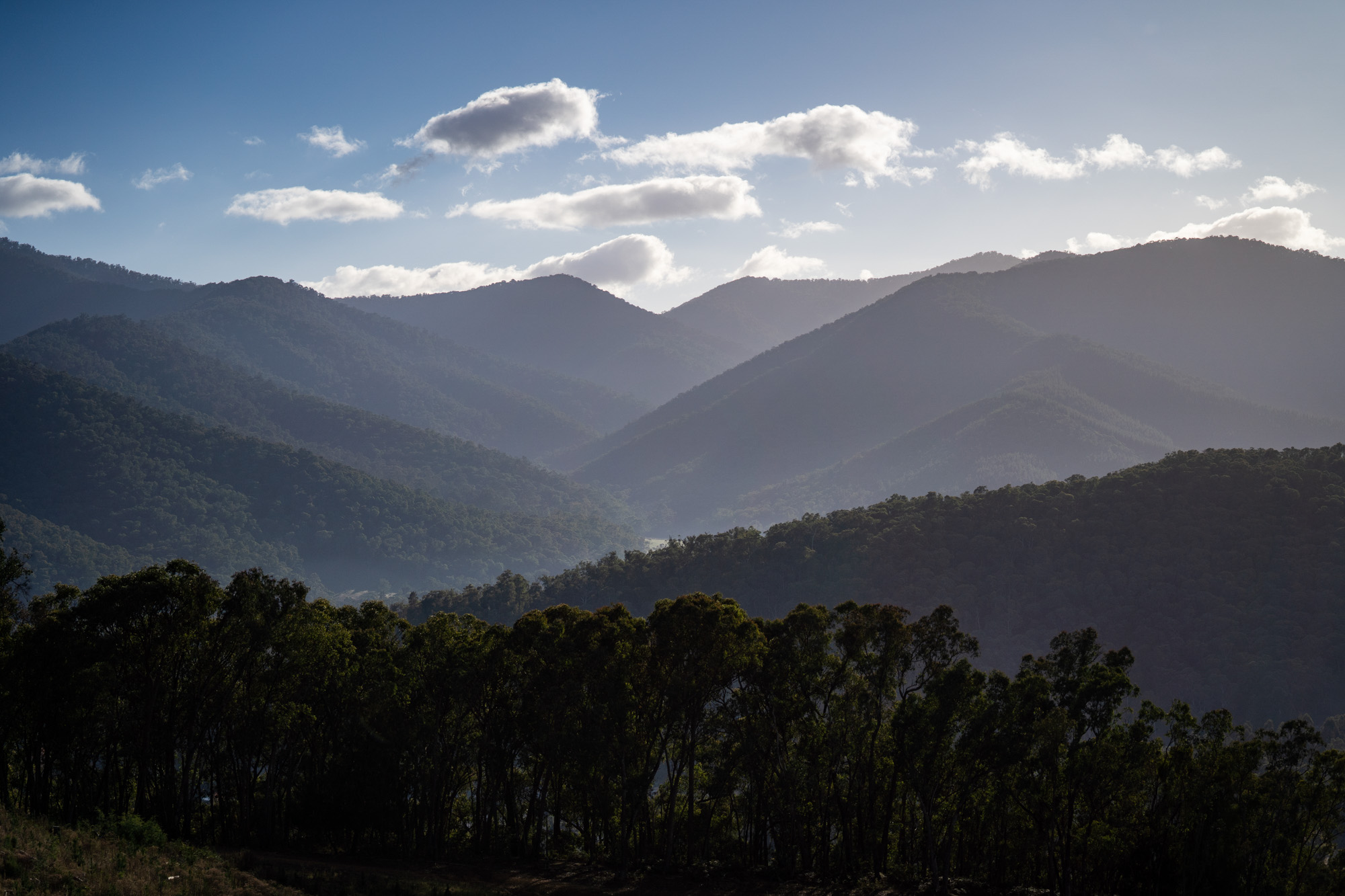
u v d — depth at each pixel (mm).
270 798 48188
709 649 44156
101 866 27547
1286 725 44250
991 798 44781
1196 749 45906
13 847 26688
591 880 43781
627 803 45406
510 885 41750
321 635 47438
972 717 42406
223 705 46000
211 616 47938
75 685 41812
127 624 43156
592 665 45344
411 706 48688
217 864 32844
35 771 46281
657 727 46750
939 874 45812
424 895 36062
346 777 47156
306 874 35406
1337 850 48312
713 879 44156
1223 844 43438
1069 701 42031
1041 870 48375
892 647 43250
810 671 44312
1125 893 45375
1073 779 41844
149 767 47312
